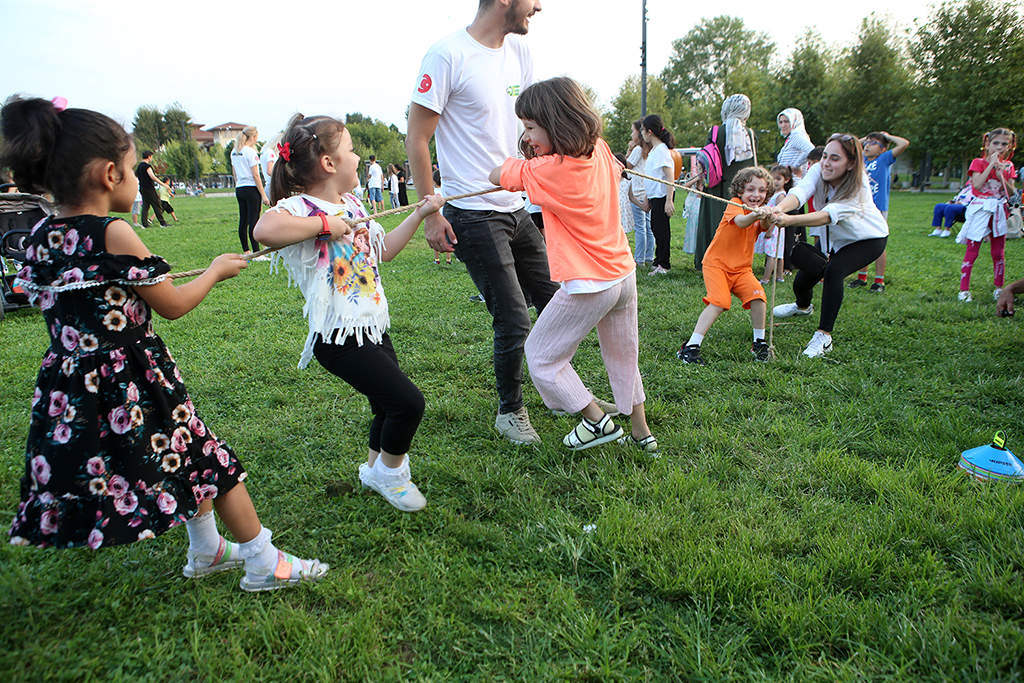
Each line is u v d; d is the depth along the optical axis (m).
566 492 2.81
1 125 1.74
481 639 1.96
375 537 2.42
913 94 34.94
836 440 3.20
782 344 4.81
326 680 1.77
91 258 1.76
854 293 6.56
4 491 2.74
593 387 4.03
